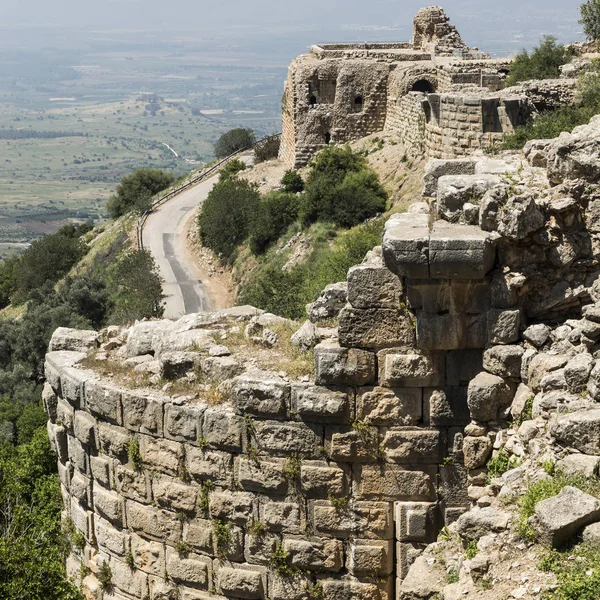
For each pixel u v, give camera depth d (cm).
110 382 1934
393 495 1705
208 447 1786
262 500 1762
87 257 9869
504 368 1620
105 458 1958
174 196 10950
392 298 1647
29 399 5494
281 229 7550
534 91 5747
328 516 1727
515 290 1622
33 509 2538
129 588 1947
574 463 1397
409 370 1656
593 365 1502
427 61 8531
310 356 1766
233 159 11206
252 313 2025
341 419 1692
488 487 1555
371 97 8688
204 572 1836
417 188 6575
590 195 1616
